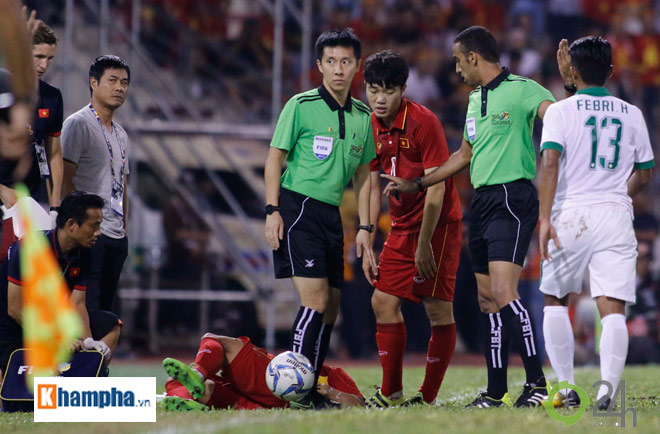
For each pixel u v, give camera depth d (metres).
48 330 11.40
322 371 19.38
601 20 63.06
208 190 44.50
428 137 19.72
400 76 19.03
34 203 20.22
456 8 58.97
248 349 18.25
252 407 18.14
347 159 18.95
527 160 18.53
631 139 17.44
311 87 53.59
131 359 39.50
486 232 18.48
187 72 49.19
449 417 14.17
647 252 43.19
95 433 13.83
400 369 20.06
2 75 12.38
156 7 48.88
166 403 16.92
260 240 44.56
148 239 42.00
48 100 20.72
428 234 19.34
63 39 43.78
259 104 50.25
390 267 20.02
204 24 51.12
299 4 54.44
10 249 18.50
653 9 63.81
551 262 17.38
